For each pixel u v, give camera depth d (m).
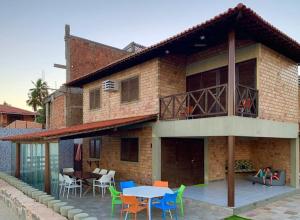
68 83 17.06
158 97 11.49
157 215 8.10
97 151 15.73
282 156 12.77
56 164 9.10
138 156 12.34
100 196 10.66
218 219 7.70
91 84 16.55
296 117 12.31
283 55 11.59
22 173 13.38
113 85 13.88
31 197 8.52
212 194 10.21
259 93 9.89
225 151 13.80
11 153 16.14
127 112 13.34
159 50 11.01
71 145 18.44
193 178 12.56
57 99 20.66
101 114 15.48
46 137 8.78
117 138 13.95
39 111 42.47
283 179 12.14
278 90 11.06
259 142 14.07
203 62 12.09
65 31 18.98
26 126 28.94
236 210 8.23
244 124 8.76
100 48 20.42
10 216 8.84
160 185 9.25
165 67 11.95
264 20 8.16
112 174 11.94
